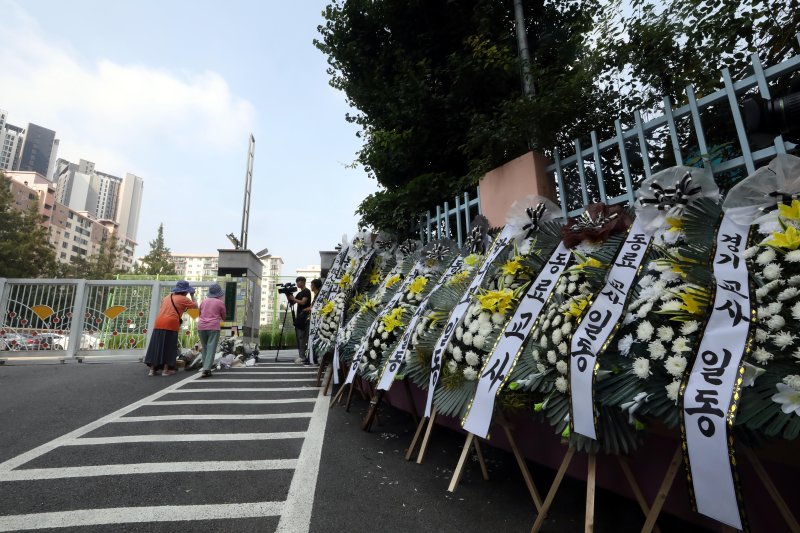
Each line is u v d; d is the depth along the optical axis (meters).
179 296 6.73
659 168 3.00
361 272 5.40
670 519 1.96
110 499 2.21
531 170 3.58
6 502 2.15
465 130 5.42
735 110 2.32
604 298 1.86
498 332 2.36
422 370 2.94
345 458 2.91
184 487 2.38
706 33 3.05
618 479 2.05
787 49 2.87
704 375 1.36
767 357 1.28
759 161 2.23
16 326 9.13
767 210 1.64
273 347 14.20
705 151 2.42
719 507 1.22
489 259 2.97
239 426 3.66
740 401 1.26
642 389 1.53
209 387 5.54
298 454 2.97
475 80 5.03
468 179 4.63
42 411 4.11
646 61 3.29
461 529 1.94
